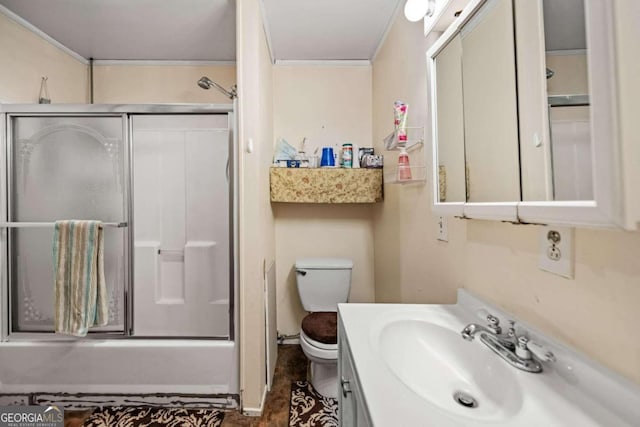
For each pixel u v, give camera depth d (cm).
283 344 208
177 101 212
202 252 151
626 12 36
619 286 47
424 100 116
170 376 142
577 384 53
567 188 49
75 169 147
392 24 160
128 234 147
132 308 149
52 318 147
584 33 45
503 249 76
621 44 36
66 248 138
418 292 128
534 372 58
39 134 147
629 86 37
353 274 209
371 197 187
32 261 147
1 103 142
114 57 207
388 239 173
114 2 151
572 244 55
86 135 147
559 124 51
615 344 48
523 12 60
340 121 211
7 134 144
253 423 135
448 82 90
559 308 59
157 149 151
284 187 185
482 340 71
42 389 140
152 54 203
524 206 55
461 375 72
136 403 143
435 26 96
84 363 140
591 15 39
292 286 208
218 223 152
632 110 37
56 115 145
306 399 151
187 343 144
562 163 50
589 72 40
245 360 141
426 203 119
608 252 49
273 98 207
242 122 140
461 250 95
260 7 148
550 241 60
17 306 146
